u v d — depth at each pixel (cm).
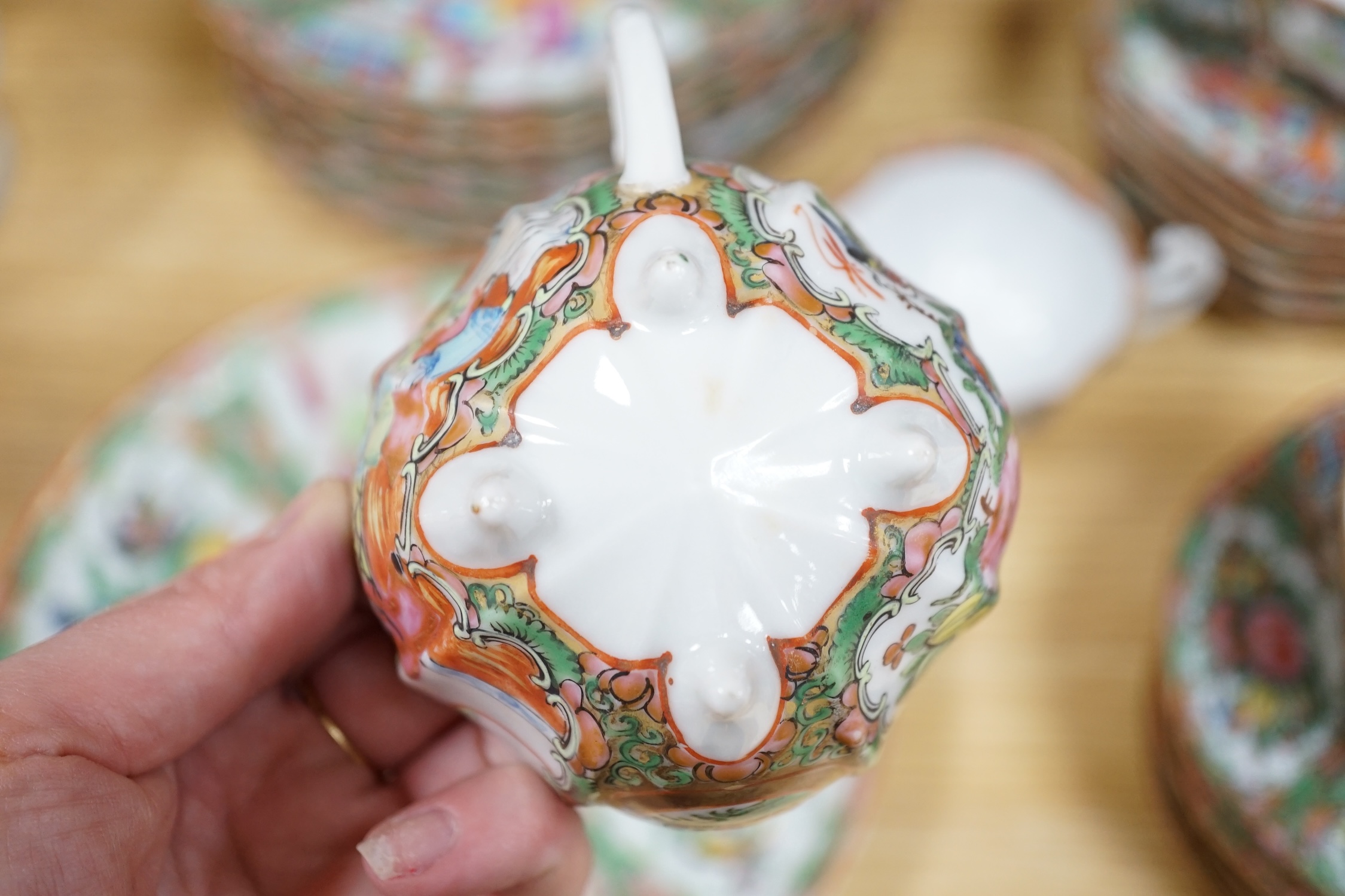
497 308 21
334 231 38
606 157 33
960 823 33
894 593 20
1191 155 33
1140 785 33
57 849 22
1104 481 36
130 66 40
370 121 33
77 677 24
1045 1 40
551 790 25
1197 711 30
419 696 28
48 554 31
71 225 38
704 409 20
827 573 20
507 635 20
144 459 32
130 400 33
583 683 20
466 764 28
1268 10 31
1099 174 39
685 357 20
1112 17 34
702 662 19
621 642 19
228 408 33
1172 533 35
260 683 26
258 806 27
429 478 20
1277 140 32
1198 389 37
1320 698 30
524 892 26
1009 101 40
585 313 20
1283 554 30
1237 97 33
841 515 20
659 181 21
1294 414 36
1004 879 32
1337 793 29
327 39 32
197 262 38
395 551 20
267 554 26
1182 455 36
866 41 36
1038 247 36
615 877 31
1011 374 35
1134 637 34
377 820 28
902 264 37
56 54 40
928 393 20
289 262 38
